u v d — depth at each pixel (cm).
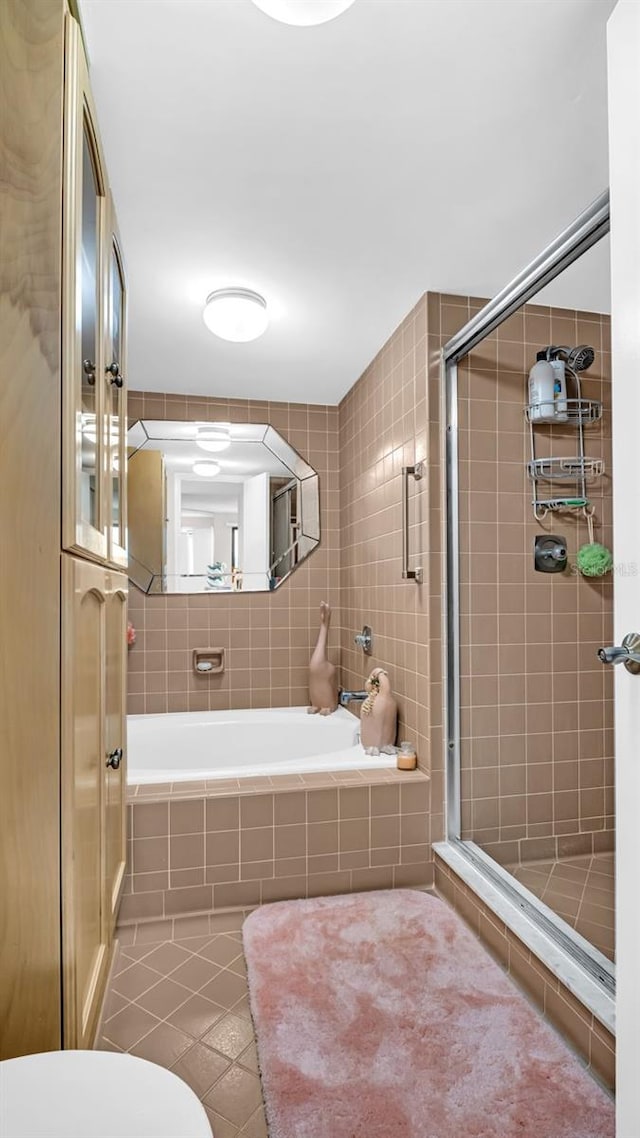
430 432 228
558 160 158
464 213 181
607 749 241
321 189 169
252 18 117
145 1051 145
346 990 164
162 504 339
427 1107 126
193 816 208
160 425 339
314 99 137
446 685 228
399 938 189
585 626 240
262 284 221
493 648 231
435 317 229
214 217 181
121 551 160
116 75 130
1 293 89
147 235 189
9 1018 88
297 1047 142
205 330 257
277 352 283
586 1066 137
